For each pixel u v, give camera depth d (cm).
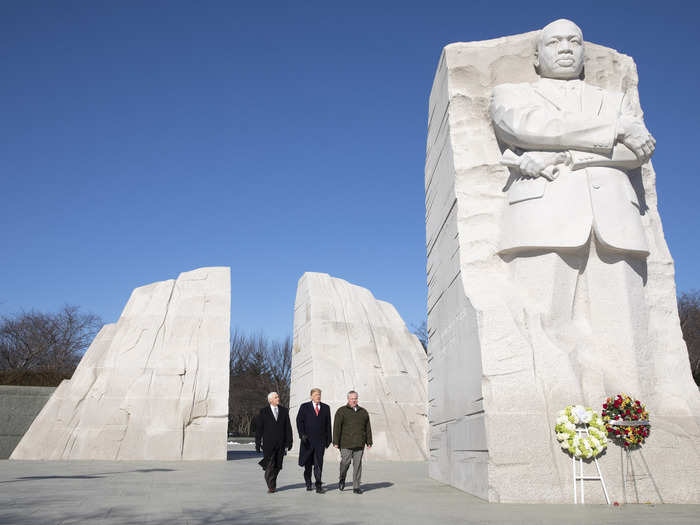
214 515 571
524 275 782
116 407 1590
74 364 3884
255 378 4731
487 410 691
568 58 840
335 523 529
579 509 625
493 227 832
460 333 827
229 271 1855
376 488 862
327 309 1942
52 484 872
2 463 1395
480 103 895
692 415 741
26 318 3922
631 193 794
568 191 772
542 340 725
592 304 773
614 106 820
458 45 914
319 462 799
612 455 695
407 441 1761
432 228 1081
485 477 698
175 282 1838
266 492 796
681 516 581
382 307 2139
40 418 1570
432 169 1084
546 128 775
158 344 1711
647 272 840
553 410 696
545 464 677
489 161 864
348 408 815
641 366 756
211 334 1741
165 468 1250
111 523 513
